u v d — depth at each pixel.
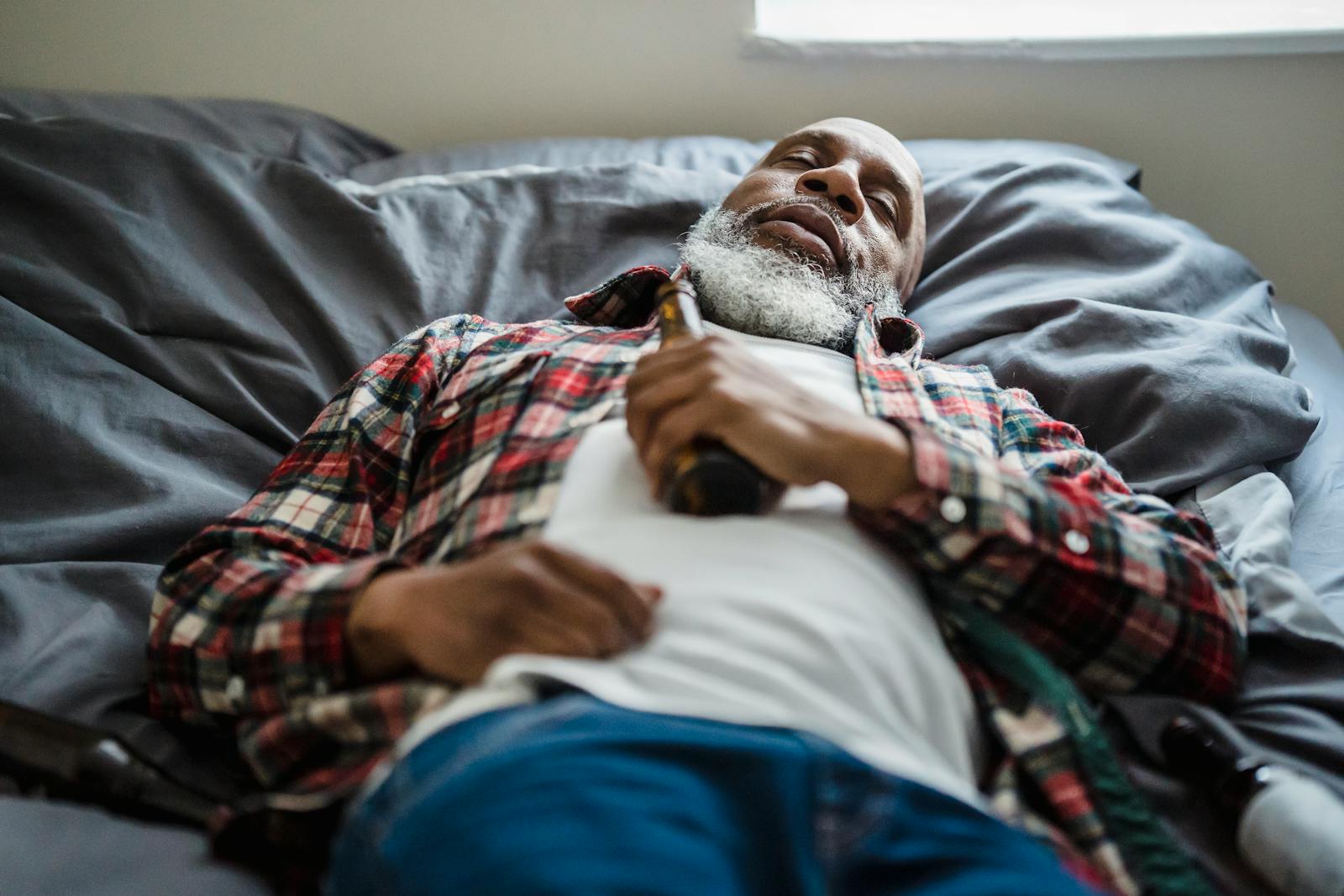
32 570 0.99
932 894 0.55
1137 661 0.81
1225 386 1.16
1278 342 1.29
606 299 1.21
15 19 1.87
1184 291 1.36
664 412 0.76
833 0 1.96
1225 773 0.75
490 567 0.68
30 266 1.23
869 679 0.68
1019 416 1.08
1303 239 1.94
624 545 0.76
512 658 0.63
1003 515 0.76
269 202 1.39
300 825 0.68
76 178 1.33
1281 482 1.11
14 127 1.35
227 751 0.85
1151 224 1.46
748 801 0.57
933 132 1.94
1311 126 1.87
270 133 1.72
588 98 1.95
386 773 0.61
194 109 1.69
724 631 0.67
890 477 0.75
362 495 0.97
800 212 1.19
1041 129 1.92
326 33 1.91
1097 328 1.27
